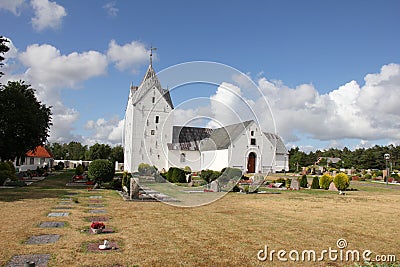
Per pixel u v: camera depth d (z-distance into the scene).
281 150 49.38
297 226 9.05
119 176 29.62
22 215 9.45
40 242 6.66
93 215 9.83
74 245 6.52
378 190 22.75
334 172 42.47
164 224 8.77
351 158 67.75
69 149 82.19
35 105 34.19
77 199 13.18
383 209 12.91
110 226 8.33
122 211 10.73
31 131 30.95
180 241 7.09
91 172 18.47
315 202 14.69
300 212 11.58
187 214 10.43
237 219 9.82
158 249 6.45
